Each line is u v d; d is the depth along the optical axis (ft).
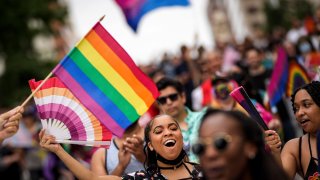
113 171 22.50
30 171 42.50
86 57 21.70
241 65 44.09
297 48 50.42
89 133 21.16
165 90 26.73
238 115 12.98
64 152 19.21
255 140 12.87
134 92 22.06
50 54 114.42
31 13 110.11
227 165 12.58
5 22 109.70
